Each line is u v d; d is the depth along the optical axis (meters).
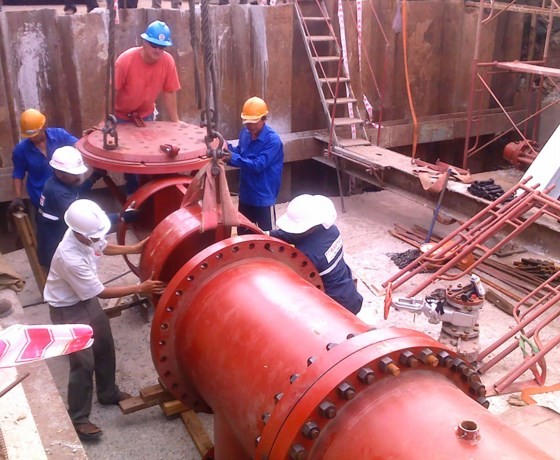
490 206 5.95
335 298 4.19
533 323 5.80
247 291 3.12
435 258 5.90
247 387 2.75
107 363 4.44
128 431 4.39
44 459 3.34
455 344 4.88
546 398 4.64
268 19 8.70
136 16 7.91
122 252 4.18
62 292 4.09
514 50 10.83
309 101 9.54
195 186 4.04
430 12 10.01
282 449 2.30
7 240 8.06
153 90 5.76
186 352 3.26
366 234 7.91
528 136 11.15
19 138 7.66
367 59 9.20
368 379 2.29
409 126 10.29
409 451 2.11
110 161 4.68
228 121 8.96
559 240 6.14
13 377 3.97
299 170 10.15
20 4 11.12
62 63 7.70
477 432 2.06
